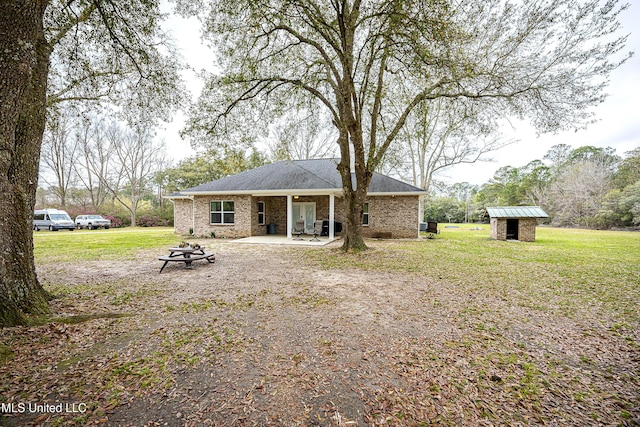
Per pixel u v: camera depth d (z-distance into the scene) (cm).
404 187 1534
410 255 956
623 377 261
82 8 555
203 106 902
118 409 210
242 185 1517
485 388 241
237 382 247
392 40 754
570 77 783
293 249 1109
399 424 198
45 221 2255
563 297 503
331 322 386
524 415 209
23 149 377
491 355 299
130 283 592
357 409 213
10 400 216
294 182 1445
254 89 1001
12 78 315
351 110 902
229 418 202
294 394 231
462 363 282
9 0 304
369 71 989
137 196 3062
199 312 423
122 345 314
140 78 688
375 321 390
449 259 882
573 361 289
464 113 983
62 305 437
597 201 3017
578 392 238
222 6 703
